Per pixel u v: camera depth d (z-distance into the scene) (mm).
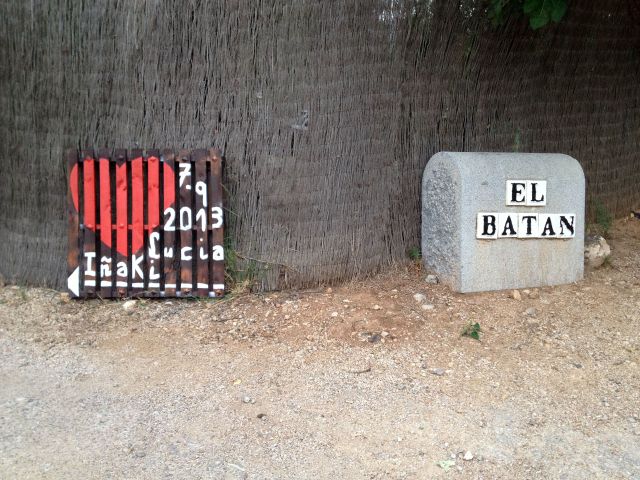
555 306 2928
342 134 3113
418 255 3330
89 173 3033
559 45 3613
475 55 3369
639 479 1884
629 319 2820
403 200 3303
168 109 3029
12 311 3016
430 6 3215
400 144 3270
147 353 2658
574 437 2082
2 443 2016
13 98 3137
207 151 3000
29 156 3160
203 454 1981
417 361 2525
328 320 2836
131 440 2049
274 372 2471
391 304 2951
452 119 3371
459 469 1929
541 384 2381
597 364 2504
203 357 2607
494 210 3014
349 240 3178
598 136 3885
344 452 2000
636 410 2221
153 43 2988
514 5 3240
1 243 3266
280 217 3092
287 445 2031
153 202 3029
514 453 2004
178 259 3068
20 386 2395
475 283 3023
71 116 3090
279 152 3055
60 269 3188
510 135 3533
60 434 2072
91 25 3020
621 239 3748
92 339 2795
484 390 2340
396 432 2098
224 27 2977
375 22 3115
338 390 2338
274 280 3111
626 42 3949
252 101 3023
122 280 3061
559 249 3127
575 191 3127
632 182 4133
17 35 3086
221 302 3045
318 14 3018
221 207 3016
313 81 3053
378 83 3160
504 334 2721
